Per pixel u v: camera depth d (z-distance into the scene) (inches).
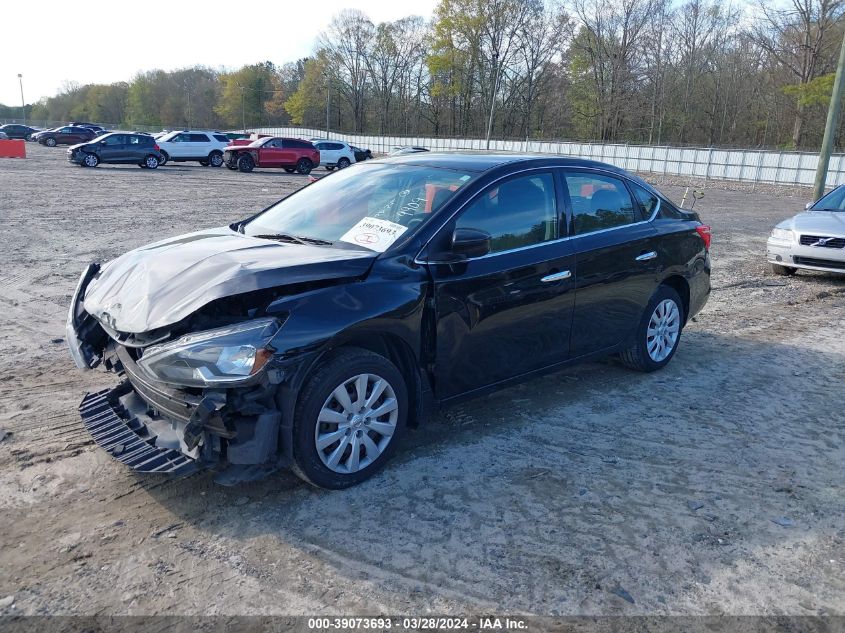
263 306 136.6
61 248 418.0
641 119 2645.2
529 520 136.3
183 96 4817.9
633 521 137.1
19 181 848.3
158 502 138.9
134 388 151.2
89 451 159.3
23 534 126.5
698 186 1349.7
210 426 126.6
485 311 162.9
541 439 173.8
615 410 194.4
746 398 206.8
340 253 149.3
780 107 2266.2
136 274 148.0
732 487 152.0
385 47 3575.3
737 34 2405.3
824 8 1935.3
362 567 120.1
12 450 158.1
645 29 2534.5
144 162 1237.1
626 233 203.2
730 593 116.1
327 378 135.0
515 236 172.1
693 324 296.5
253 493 143.3
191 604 109.7
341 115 3841.0
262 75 4483.3
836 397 209.9
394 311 143.1
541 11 2854.3
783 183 1483.8
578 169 195.5
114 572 116.8
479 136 3058.6
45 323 263.4
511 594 114.3
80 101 5472.4
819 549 129.5
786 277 413.1
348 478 143.6
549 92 2957.7
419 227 156.2
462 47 2987.2
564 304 183.3
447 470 155.6
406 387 154.6
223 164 1411.2
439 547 126.4
